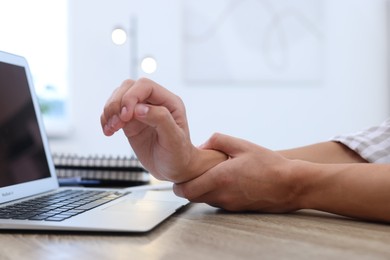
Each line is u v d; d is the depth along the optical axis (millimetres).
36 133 754
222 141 584
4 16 2645
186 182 567
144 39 2738
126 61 2727
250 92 2742
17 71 744
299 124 2719
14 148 670
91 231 430
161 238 414
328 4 2703
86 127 2721
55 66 2719
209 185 552
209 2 2754
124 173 951
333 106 2703
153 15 2742
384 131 716
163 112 493
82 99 2721
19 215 488
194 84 2752
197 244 390
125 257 349
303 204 544
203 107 2752
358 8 2678
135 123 519
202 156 567
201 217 533
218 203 563
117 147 2719
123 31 1984
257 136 2736
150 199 641
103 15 2713
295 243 392
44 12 2699
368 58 2674
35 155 729
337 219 520
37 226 435
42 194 696
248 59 2748
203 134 2748
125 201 613
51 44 2711
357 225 481
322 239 408
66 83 2730
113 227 429
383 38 2660
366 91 2676
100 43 2717
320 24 2709
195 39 2752
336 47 2697
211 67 2750
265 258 345
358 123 2688
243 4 2750
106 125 511
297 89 2721
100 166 960
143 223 449
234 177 547
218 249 372
